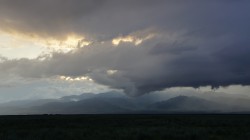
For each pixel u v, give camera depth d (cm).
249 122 6166
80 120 7312
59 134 3466
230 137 3412
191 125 5644
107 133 3641
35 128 4766
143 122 6444
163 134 3481
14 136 3250
